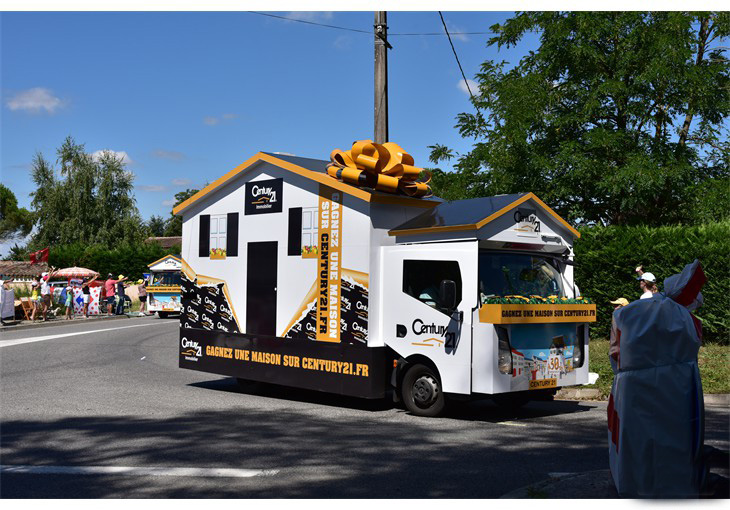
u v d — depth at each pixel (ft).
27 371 44.68
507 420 30.32
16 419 29.60
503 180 70.49
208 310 39.14
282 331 35.24
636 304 17.40
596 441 25.55
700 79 67.82
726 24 70.85
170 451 23.90
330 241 33.30
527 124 70.03
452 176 75.92
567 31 70.33
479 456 23.11
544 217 32.53
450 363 29.68
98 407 32.63
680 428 16.78
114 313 112.47
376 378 31.60
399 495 18.78
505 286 30.55
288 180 35.24
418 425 28.91
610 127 71.51
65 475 20.94
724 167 73.72
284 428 28.09
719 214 67.00
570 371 31.37
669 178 67.36
